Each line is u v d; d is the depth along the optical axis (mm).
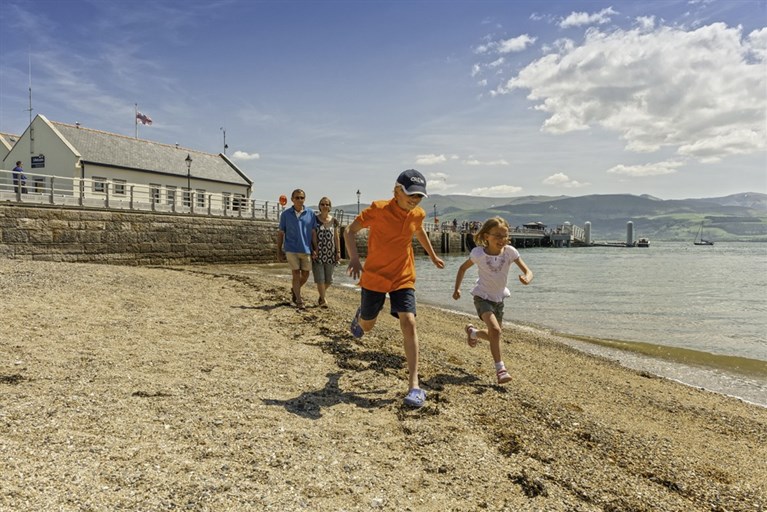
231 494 2430
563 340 10750
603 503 2896
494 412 4352
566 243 120000
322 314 8367
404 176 4152
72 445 2727
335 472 2826
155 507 2227
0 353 4426
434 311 13414
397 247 4285
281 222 8961
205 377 4340
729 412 6250
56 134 31047
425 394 4324
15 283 8305
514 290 22859
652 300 19484
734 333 12391
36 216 21344
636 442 4375
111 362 4492
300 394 4172
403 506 2555
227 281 12312
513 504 2719
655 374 8273
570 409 5152
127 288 9141
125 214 25000
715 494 3439
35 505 2107
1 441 2650
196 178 38156
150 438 2959
